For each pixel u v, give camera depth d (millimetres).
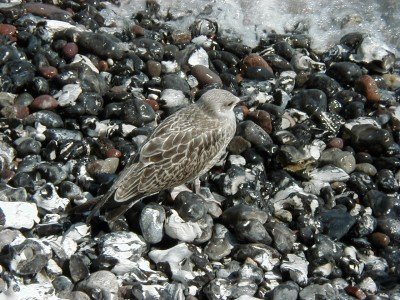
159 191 7500
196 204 7445
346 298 7027
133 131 8438
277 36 10422
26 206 7289
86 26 9953
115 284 6770
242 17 10594
